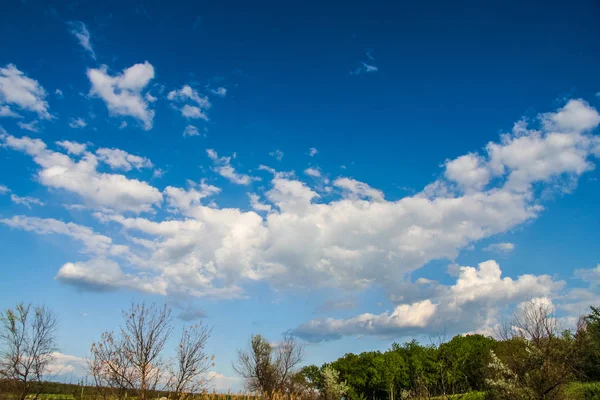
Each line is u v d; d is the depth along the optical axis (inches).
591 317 1000.2
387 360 2588.6
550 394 829.2
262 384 1496.1
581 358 909.8
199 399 805.9
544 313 879.1
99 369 729.6
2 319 878.4
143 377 739.4
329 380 2128.4
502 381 899.4
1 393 842.8
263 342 1646.2
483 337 2819.9
